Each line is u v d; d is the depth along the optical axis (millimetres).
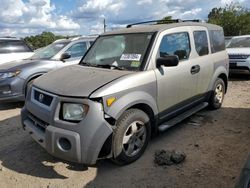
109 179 3531
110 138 3561
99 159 3766
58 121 3428
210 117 5703
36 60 7301
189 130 5039
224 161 3867
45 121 3584
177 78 4523
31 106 3943
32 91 4090
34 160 4102
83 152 3320
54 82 3865
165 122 4574
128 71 4000
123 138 3662
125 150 3766
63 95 3449
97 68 4277
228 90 8234
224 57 6086
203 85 5391
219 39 6027
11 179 3627
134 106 3928
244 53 9547
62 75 4109
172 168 3723
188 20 5727
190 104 5082
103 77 3768
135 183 3424
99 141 3346
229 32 37406
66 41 7875
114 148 3596
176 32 4715
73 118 3377
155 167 3760
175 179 3471
